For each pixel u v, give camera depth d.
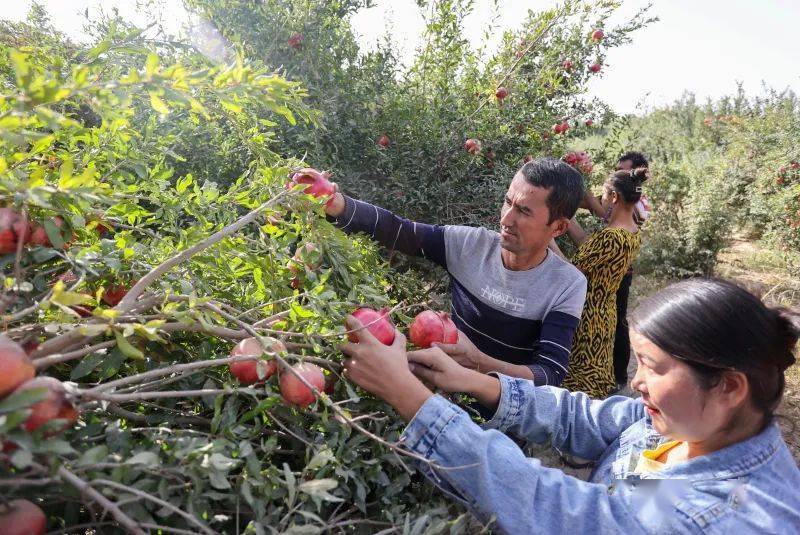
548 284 2.02
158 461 0.87
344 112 3.84
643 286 6.87
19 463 0.69
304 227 1.52
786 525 0.91
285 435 1.17
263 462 1.05
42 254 1.06
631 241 2.46
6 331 0.94
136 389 1.10
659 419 1.07
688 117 15.30
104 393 0.88
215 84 1.07
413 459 1.22
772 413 1.03
